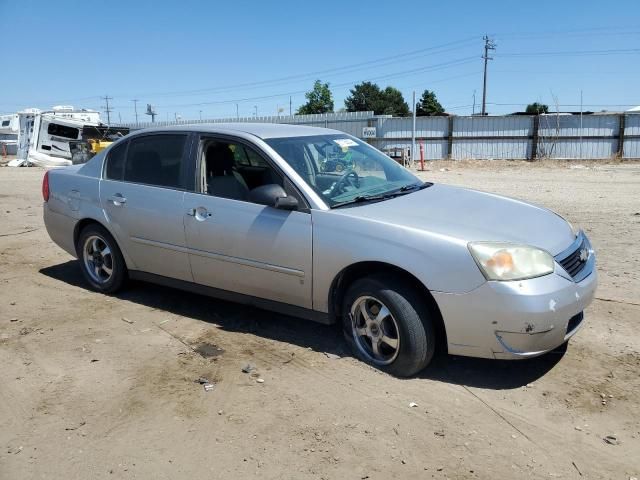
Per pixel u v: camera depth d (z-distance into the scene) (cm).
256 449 316
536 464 300
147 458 311
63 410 359
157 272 522
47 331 480
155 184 512
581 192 1409
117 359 427
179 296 566
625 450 311
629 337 448
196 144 490
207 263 475
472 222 394
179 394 375
